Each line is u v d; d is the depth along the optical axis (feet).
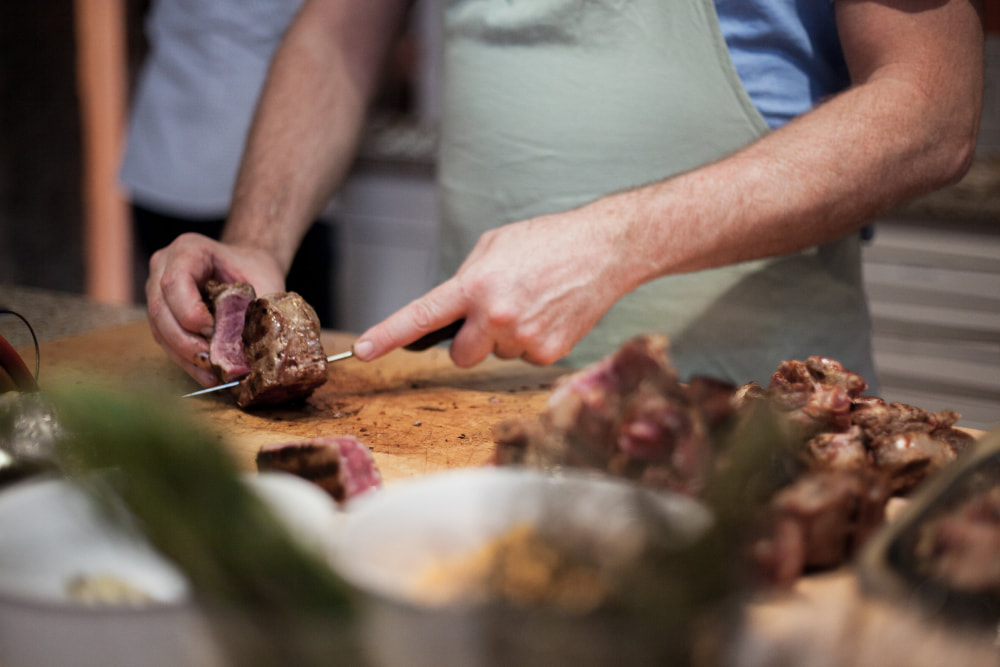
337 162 8.38
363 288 16.61
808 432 4.25
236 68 12.73
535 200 7.84
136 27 16.19
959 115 6.28
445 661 2.42
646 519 2.69
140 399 2.56
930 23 6.30
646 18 7.13
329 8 8.61
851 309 7.66
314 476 4.14
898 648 2.73
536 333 5.88
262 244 7.56
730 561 2.50
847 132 6.07
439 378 6.83
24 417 3.93
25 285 16.78
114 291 17.24
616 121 7.43
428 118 18.49
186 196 13.21
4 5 15.33
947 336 12.60
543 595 2.56
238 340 6.21
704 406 3.77
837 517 3.31
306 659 2.43
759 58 7.16
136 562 3.11
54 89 15.96
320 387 6.56
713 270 7.42
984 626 2.75
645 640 2.31
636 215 5.95
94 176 16.60
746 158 6.15
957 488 3.22
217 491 2.48
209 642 2.59
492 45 7.74
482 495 3.22
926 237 12.52
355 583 2.49
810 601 3.18
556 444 3.87
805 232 6.17
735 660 2.62
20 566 2.92
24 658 2.64
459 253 8.40
